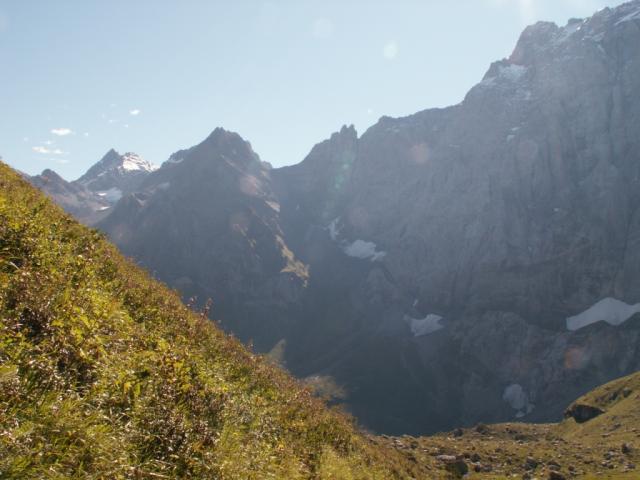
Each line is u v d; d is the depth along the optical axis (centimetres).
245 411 1077
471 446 5231
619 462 4812
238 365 1503
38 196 1611
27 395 513
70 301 782
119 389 673
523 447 5484
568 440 6862
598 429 7238
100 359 693
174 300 1669
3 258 845
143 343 923
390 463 2170
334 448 1540
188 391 850
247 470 768
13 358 559
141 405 675
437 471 3269
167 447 636
